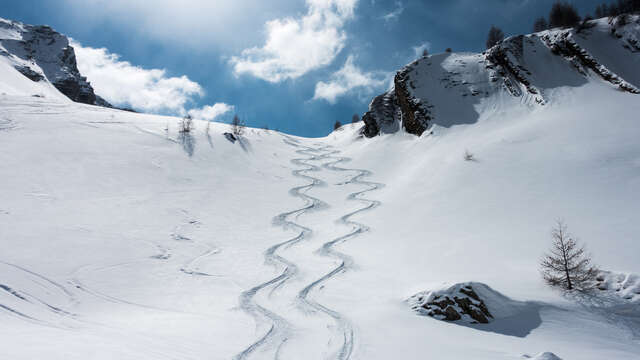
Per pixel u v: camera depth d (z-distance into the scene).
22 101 68.06
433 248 30.75
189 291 22.66
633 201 32.12
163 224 34.97
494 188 41.66
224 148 65.94
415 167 57.78
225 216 40.50
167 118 80.44
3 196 33.44
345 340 16.14
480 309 18.59
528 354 14.39
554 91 62.88
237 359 13.96
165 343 14.28
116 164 47.94
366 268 27.44
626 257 24.30
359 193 53.34
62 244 26.52
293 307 20.50
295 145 88.44
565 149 44.72
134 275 23.98
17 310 16.61
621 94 56.59
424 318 18.50
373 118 89.19
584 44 67.62
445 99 73.25
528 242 29.38
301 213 44.41
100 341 13.30
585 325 17.73
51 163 43.47
